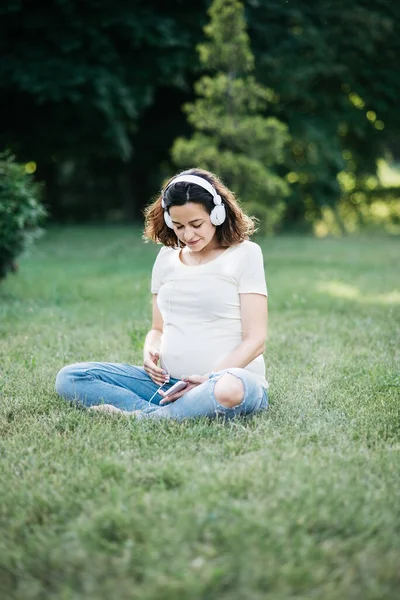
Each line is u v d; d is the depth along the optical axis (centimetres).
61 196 1939
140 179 1852
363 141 1734
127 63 1357
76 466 267
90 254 1088
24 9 1259
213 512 217
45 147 1516
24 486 248
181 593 184
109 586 189
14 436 299
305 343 493
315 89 1576
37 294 700
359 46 1472
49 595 190
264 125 1082
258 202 1113
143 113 1661
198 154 1057
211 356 325
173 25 1330
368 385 377
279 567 193
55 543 211
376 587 186
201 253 331
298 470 252
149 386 342
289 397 355
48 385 380
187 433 300
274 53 1435
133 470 259
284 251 1162
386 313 612
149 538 209
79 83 1224
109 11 1271
